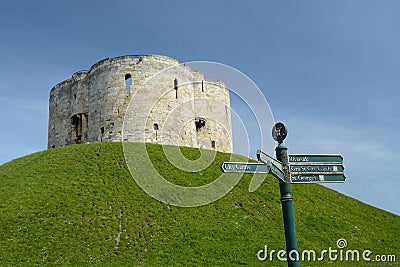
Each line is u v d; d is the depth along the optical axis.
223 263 25.05
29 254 25.52
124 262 24.91
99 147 41.91
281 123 11.98
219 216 31.47
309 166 12.05
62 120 57.06
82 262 24.80
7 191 33.47
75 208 30.67
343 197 41.09
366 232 33.56
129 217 30.12
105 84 50.19
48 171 36.91
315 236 30.97
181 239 27.75
